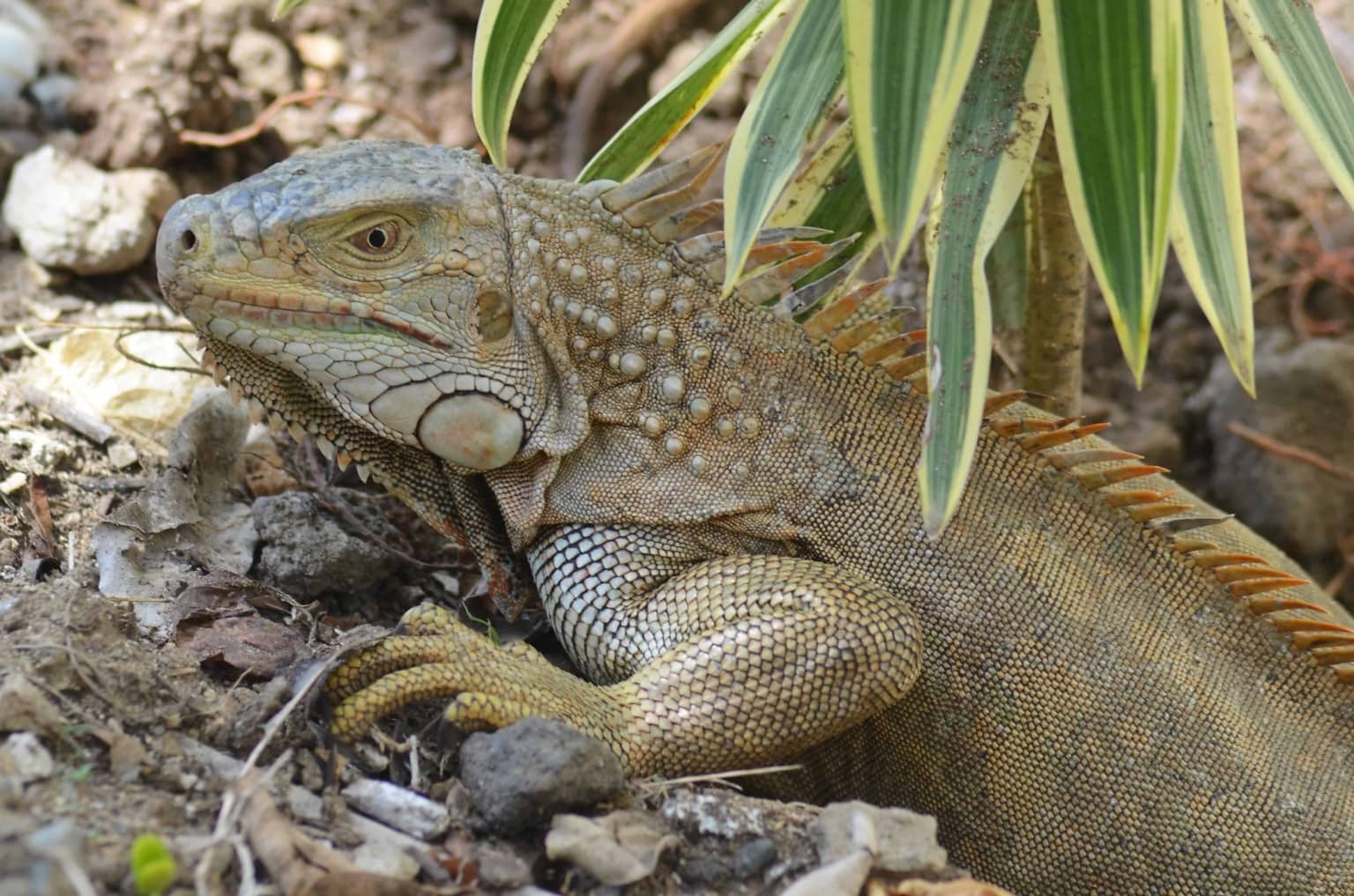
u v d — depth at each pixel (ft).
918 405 18.90
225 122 30.04
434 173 17.13
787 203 21.04
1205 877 18.11
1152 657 18.30
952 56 14.84
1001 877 18.43
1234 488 31.50
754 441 18.20
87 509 20.63
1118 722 18.04
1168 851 18.08
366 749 15.74
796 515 18.22
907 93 14.83
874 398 18.80
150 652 16.10
